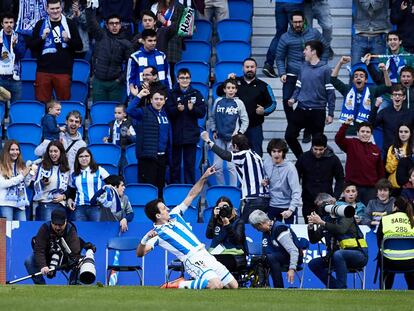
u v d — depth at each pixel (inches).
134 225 1971.0
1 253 1781.5
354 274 1943.9
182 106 2166.6
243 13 2605.8
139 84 2279.8
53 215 1765.5
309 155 2070.6
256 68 2383.1
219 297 1314.0
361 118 2258.9
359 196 2107.5
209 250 1742.1
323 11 2418.8
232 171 2208.4
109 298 1246.9
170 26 2413.9
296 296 1370.6
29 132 2281.0
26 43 2401.6
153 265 1962.4
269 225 1772.9
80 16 2532.0
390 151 2128.4
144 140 2128.4
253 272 1768.0
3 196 2014.0
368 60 2327.8
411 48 2444.6
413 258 1771.7
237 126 2210.9
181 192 2113.7
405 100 2212.1
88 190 2007.9
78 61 2475.4
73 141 2174.0
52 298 1220.5
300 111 2239.2
